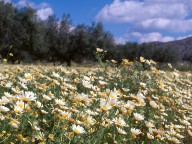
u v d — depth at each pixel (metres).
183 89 8.60
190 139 5.61
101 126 4.17
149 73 8.91
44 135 3.87
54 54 45.59
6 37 38.78
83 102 4.67
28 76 5.99
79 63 46.38
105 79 8.41
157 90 7.72
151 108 5.86
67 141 3.80
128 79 8.26
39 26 40.28
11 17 38.91
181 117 6.60
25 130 4.02
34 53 40.84
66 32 46.66
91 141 3.91
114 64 9.35
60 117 4.02
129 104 4.99
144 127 5.07
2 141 3.60
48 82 6.96
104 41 47.00
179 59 57.97
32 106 4.57
